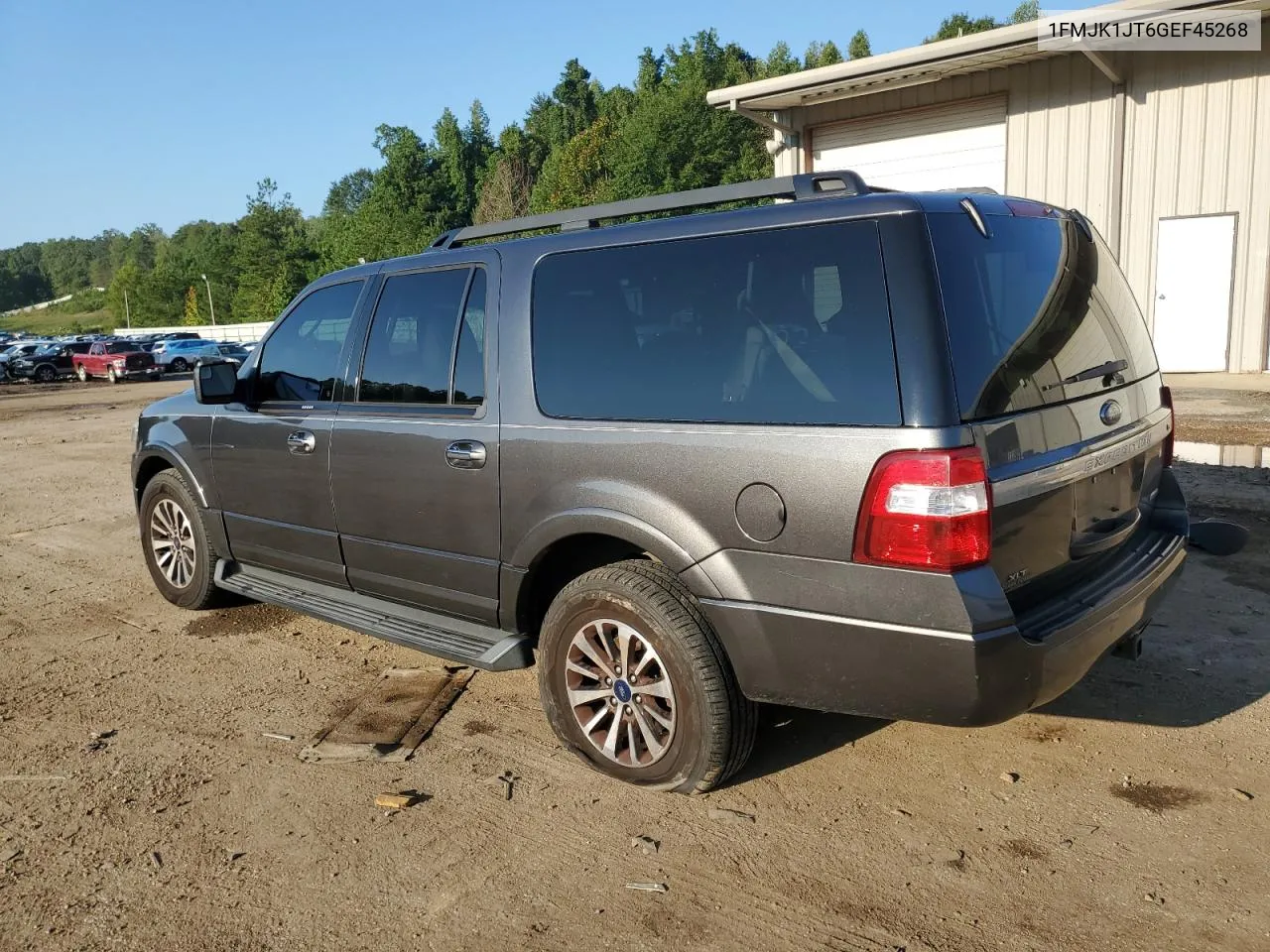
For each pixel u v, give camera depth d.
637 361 3.17
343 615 4.27
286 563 4.64
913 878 2.71
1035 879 2.68
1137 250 13.98
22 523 8.25
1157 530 3.61
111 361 34.31
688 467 2.96
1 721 3.99
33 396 28.34
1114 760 3.31
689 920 2.56
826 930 2.50
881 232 2.69
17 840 3.06
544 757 3.52
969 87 14.82
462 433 3.61
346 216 104.31
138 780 3.43
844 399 2.68
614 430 3.16
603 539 3.38
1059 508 2.86
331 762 3.53
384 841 2.99
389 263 4.16
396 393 3.97
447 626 3.89
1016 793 3.13
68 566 6.60
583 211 3.62
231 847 2.98
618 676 3.22
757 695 2.91
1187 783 3.14
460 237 4.06
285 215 107.00
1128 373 3.38
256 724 3.88
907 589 2.57
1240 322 13.43
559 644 3.36
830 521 2.67
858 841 2.89
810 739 3.55
